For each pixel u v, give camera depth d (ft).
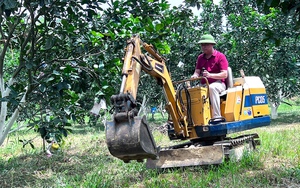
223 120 24.56
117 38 23.76
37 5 22.40
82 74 24.18
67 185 20.75
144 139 15.52
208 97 24.44
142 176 22.66
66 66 22.08
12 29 23.09
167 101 22.59
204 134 24.22
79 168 25.95
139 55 18.88
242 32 52.29
